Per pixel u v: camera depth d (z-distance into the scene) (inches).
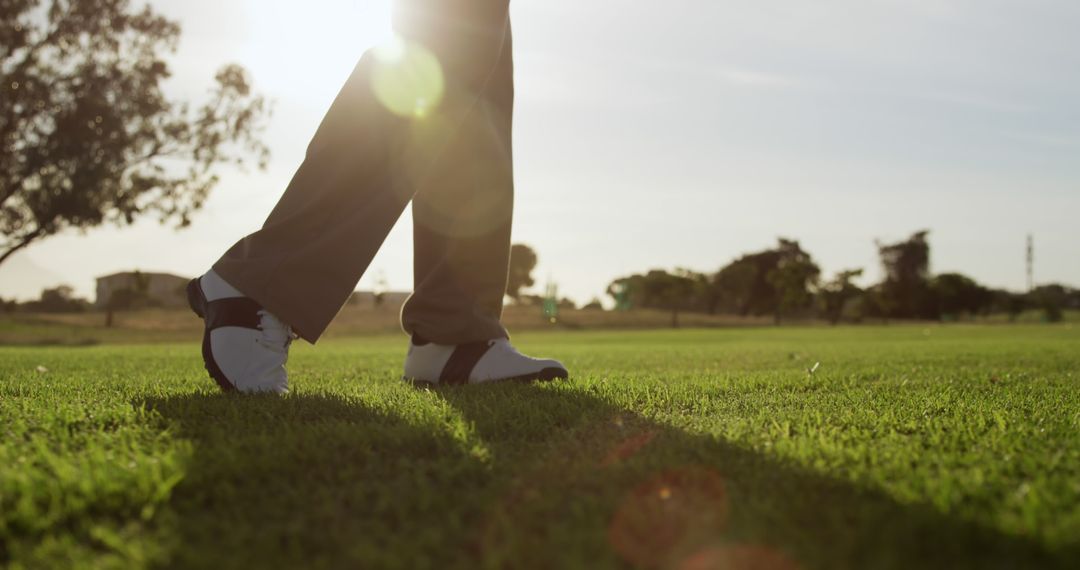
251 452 47.0
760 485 40.3
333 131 76.4
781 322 2512.3
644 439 54.8
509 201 94.0
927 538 31.8
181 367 151.1
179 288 2086.6
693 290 2375.7
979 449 50.7
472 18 77.1
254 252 77.3
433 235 93.8
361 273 77.7
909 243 2861.7
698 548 31.4
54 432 56.4
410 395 80.9
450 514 36.2
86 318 1601.9
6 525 34.7
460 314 93.7
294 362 181.5
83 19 737.0
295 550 31.7
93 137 717.9
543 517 36.2
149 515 36.1
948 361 175.2
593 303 2674.7
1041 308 2331.4
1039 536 31.5
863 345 371.9
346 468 45.4
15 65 711.1
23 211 711.7
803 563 29.6
